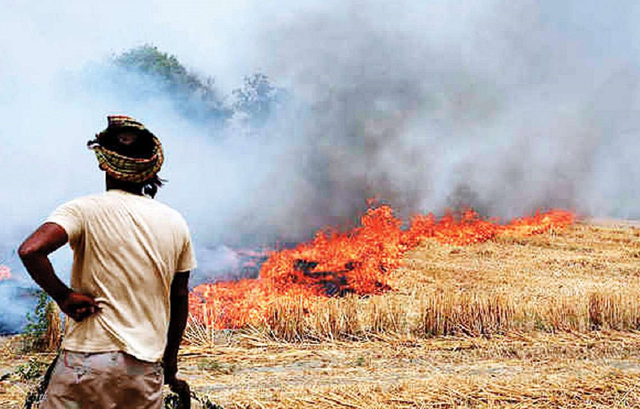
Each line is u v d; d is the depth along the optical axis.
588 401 4.87
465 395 4.93
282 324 6.77
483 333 7.01
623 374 5.52
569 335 6.95
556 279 9.75
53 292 2.61
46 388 2.84
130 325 2.72
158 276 2.81
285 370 5.79
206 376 5.55
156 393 2.79
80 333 2.69
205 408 3.72
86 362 2.65
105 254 2.72
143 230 2.79
